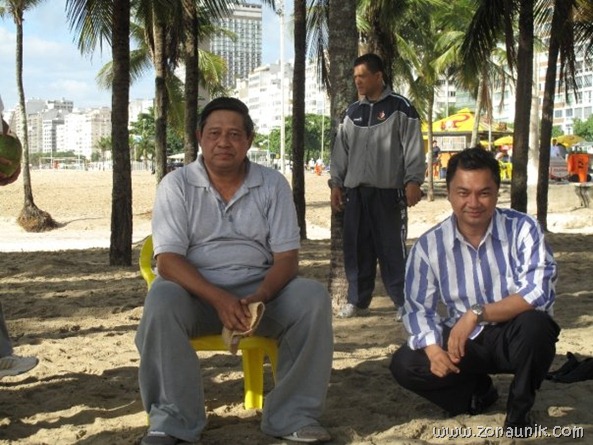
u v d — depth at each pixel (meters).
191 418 3.33
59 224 19.91
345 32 6.21
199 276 3.39
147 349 3.31
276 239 3.59
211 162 3.53
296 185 13.31
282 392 3.44
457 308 3.49
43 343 5.54
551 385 4.21
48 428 3.66
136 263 10.60
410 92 25.45
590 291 7.55
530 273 3.31
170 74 23.41
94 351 5.29
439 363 3.33
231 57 148.62
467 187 3.27
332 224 6.50
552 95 13.76
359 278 6.11
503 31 12.62
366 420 3.71
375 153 5.70
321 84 15.97
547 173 13.98
